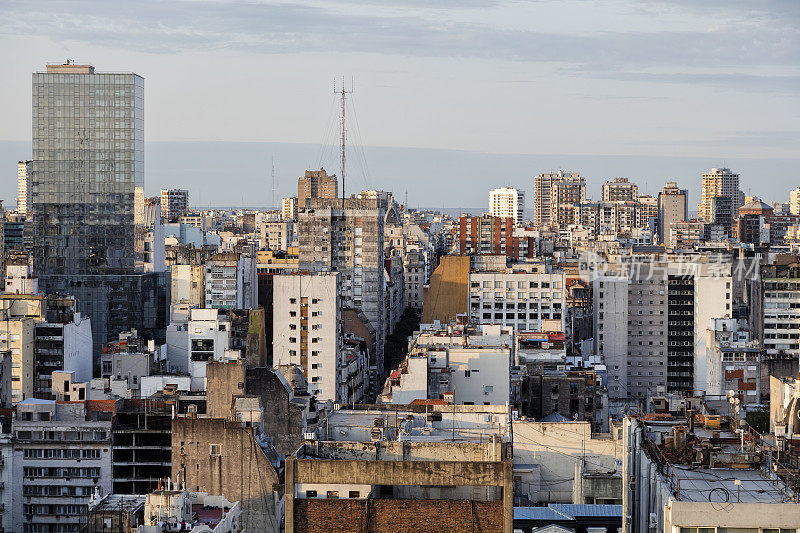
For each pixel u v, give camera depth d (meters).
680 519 145.75
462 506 153.62
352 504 154.38
